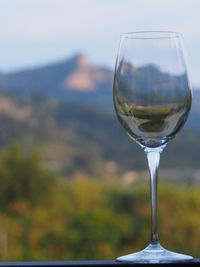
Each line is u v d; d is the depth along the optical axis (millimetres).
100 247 7039
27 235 7246
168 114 971
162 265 920
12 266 957
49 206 7555
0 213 7387
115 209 7477
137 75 974
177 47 984
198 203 7008
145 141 982
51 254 7086
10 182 7465
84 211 7336
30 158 7656
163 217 7016
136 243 7152
